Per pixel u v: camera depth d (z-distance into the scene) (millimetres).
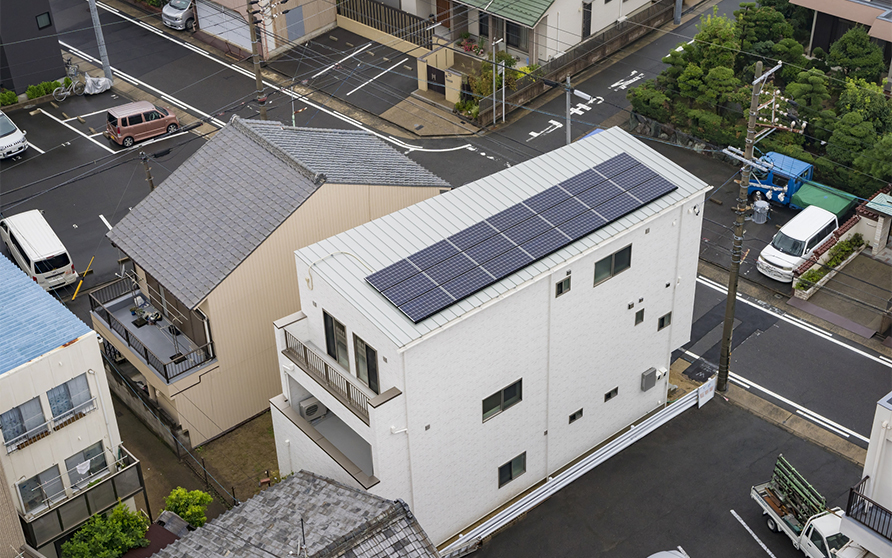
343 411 28547
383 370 27359
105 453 28609
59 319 27453
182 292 32406
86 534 27203
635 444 34594
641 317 33094
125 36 62219
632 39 58750
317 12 60375
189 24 62125
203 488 33500
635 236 30906
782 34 52500
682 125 50250
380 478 28078
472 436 29781
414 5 58844
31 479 27141
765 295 41344
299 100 55188
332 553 23828
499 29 56594
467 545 30578
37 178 50156
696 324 40094
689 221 32469
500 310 28078
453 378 28031
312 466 30766
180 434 34312
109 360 36656
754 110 31422
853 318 39750
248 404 35688
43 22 55594
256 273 33125
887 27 50531
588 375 32375
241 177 34938
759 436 34719
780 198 45531
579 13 55125
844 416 35406
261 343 34750
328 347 29891
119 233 34938
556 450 33000
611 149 34156
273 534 25172
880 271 41906
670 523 31578
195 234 33844
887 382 36812
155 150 51844
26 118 55031
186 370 33375
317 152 36281
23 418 26281
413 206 31266
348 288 27859
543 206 31000
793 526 29984
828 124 46750
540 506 32375
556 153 33906
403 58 58375
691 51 50406
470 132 52031
